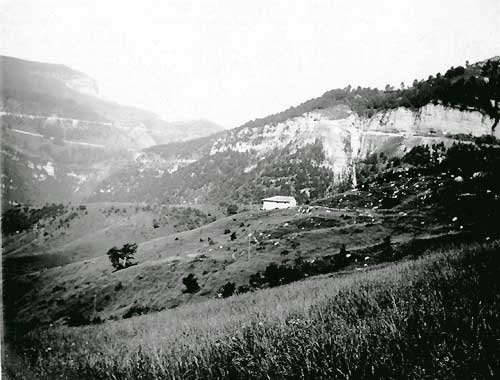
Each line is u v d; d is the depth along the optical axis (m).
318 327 6.30
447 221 29.45
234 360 5.99
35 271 39.56
